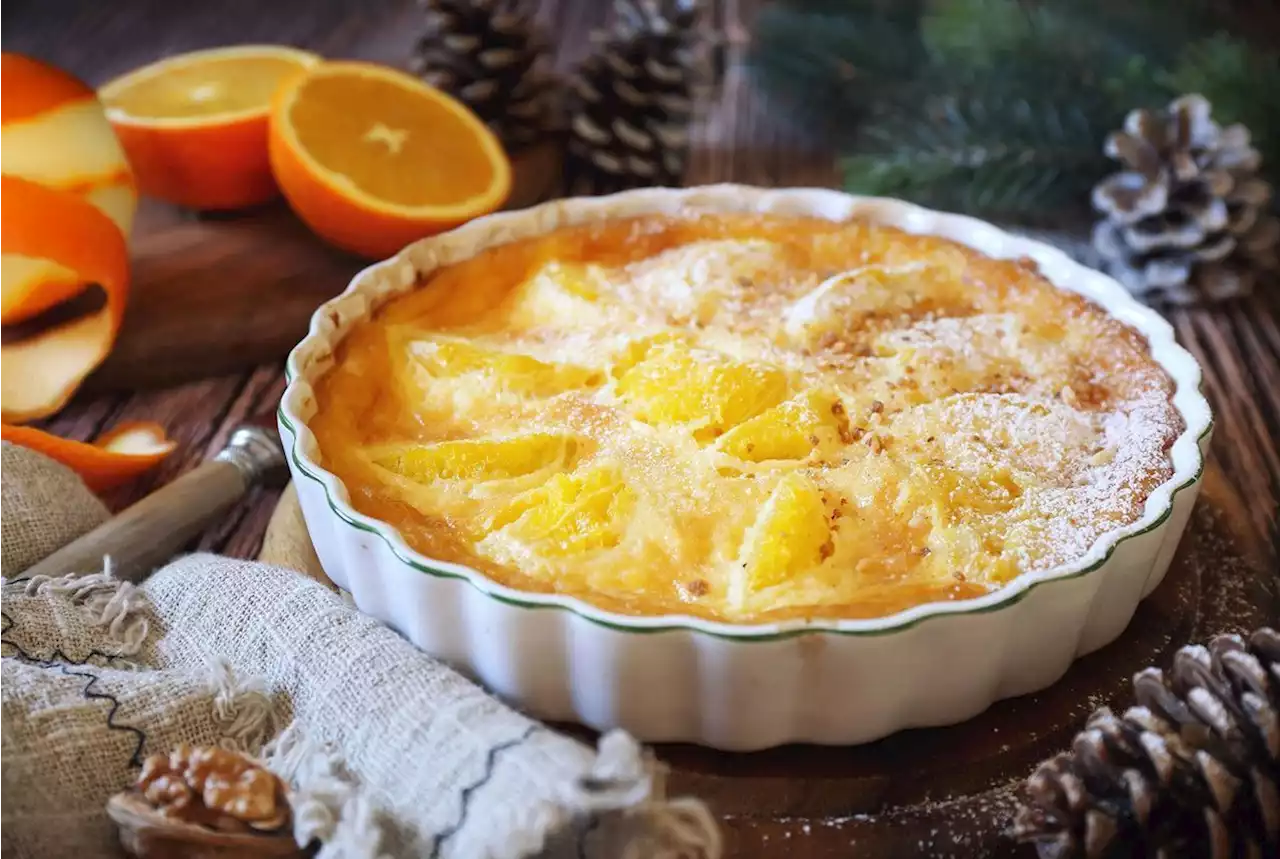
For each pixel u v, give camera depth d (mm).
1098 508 426
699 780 404
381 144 561
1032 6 607
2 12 756
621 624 389
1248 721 369
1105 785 376
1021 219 629
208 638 421
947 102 617
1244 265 596
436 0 625
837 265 517
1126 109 598
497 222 514
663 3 633
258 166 580
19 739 389
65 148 498
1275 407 540
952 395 465
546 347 483
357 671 402
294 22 764
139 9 770
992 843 393
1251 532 468
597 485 431
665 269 507
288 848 381
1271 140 595
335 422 453
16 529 452
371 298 487
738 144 688
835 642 388
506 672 408
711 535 424
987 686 407
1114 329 484
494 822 362
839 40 648
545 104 650
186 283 553
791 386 462
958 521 427
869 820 397
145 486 503
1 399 501
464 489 439
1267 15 629
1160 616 439
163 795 380
